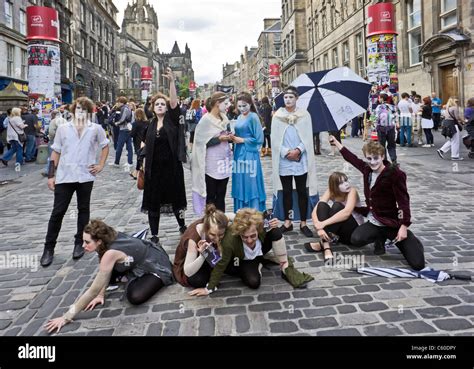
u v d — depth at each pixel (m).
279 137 5.25
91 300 3.35
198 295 3.59
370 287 3.58
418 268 3.84
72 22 35.66
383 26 14.84
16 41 24.08
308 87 5.66
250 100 4.98
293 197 5.48
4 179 10.58
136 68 72.31
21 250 5.14
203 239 3.68
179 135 5.00
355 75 5.62
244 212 3.52
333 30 34.19
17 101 17.94
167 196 4.98
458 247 4.52
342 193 4.57
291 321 3.05
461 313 3.03
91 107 4.81
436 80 19.72
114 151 17.25
